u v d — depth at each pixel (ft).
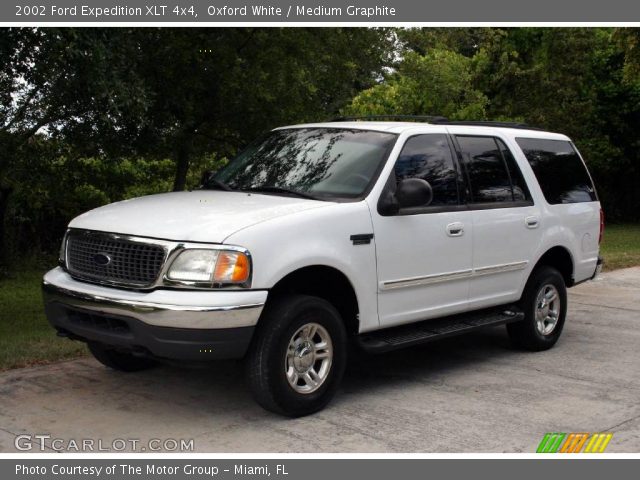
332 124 22.40
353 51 40.57
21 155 34.88
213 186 21.53
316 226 17.92
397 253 19.71
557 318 25.67
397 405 19.19
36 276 47.06
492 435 17.08
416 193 18.99
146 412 18.30
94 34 25.30
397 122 22.62
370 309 19.22
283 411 17.62
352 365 23.22
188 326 16.11
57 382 20.48
